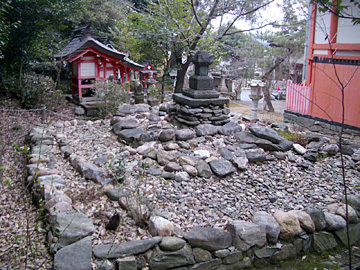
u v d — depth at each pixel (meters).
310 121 8.56
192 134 5.27
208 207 3.76
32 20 8.23
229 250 3.17
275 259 3.33
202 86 5.84
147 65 13.72
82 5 9.52
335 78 7.78
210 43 8.99
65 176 4.22
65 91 10.48
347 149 5.36
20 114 7.01
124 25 9.88
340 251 3.58
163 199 3.79
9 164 4.81
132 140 5.14
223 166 4.48
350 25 7.65
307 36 10.46
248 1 8.33
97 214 3.40
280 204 3.95
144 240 3.00
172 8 8.81
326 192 4.28
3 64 8.23
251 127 5.52
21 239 3.11
